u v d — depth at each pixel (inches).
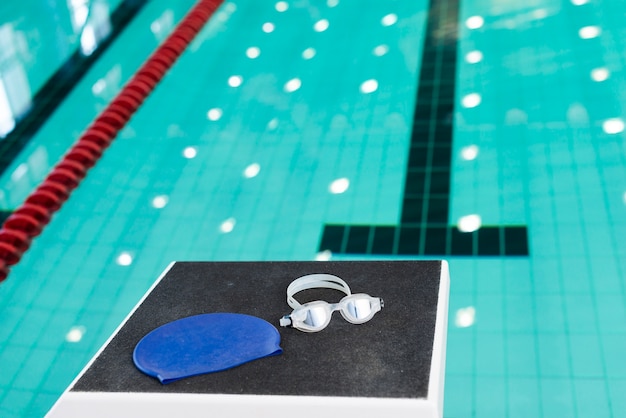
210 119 145.3
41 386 91.4
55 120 146.3
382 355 44.8
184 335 47.2
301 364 44.6
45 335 99.0
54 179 116.6
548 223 110.5
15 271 110.3
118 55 168.6
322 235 113.6
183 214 120.7
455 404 84.5
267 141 137.8
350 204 119.6
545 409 82.8
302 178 127.0
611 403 82.5
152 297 52.6
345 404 41.2
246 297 51.7
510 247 106.8
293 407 41.6
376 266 54.3
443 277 52.4
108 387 44.0
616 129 129.3
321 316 47.4
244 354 45.3
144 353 46.0
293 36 174.1
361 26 176.2
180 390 43.2
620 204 112.3
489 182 120.8
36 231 106.2
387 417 40.7
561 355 89.1
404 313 48.5
